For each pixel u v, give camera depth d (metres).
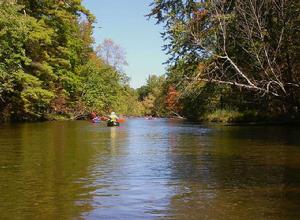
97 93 59.06
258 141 19.16
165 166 11.70
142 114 110.25
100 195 8.20
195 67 34.78
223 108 47.22
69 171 10.81
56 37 41.50
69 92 49.31
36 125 34.22
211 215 6.83
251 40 30.34
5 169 11.05
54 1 40.88
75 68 49.50
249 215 6.82
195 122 47.31
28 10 37.84
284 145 17.22
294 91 31.84
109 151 15.39
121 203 7.59
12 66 32.25
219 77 33.84
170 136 23.41
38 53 37.91
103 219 6.63
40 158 13.20
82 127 32.59
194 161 12.75
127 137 22.61
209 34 33.22
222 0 32.28
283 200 7.75
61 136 22.33
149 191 8.54
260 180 9.60
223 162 12.48
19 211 7.06
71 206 7.37
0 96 33.84
